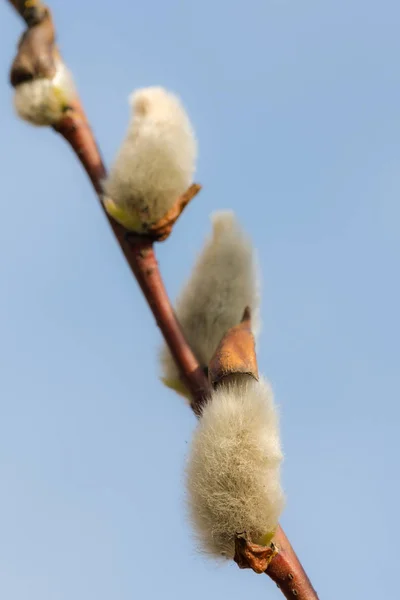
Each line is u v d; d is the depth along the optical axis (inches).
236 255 32.4
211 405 31.8
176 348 32.1
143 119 31.8
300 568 31.8
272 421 31.7
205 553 31.8
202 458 31.7
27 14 32.0
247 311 32.0
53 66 31.9
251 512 31.6
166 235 31.9
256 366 31.9
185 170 31.8
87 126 32.0
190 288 32.4
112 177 31.8
